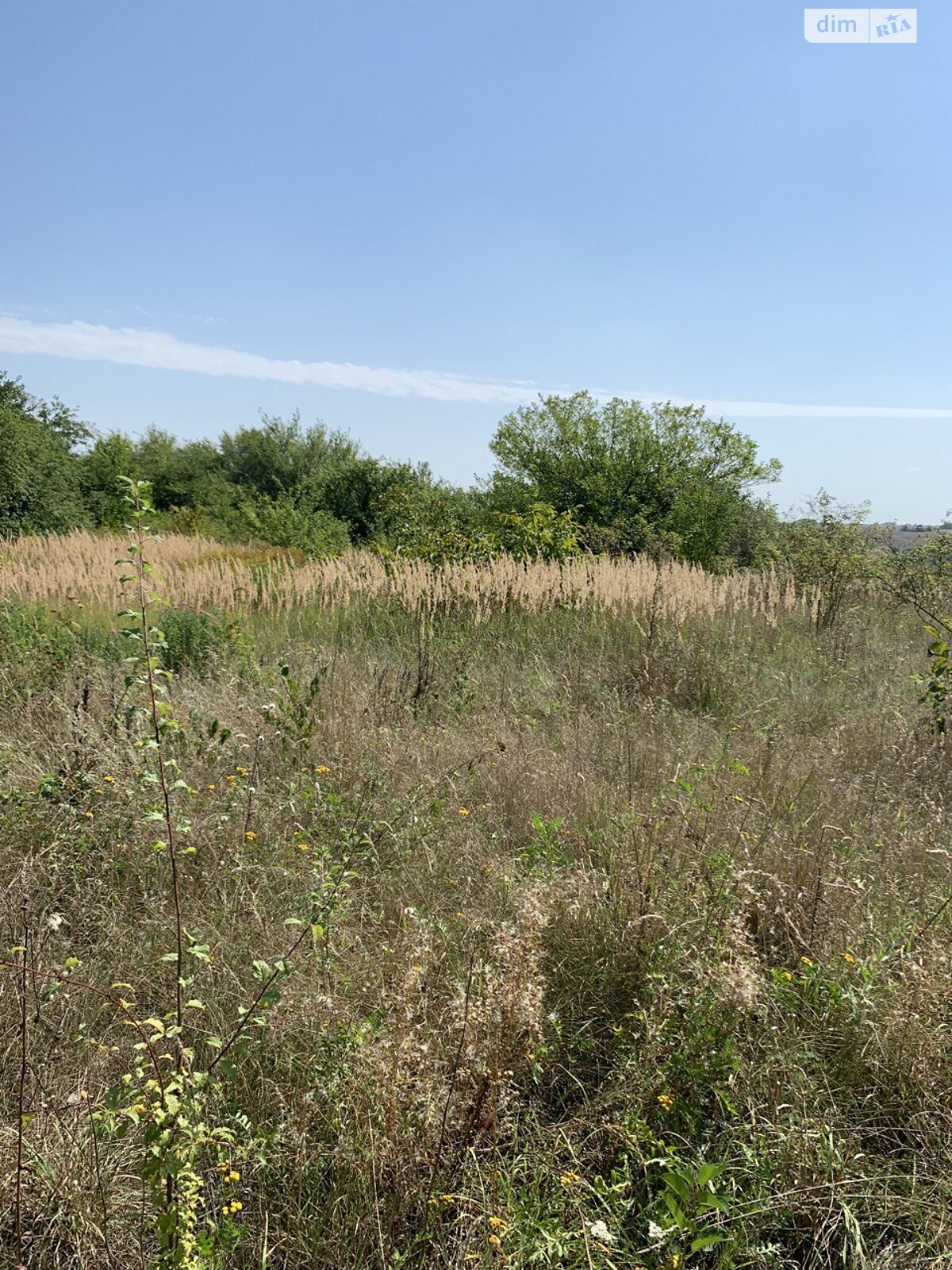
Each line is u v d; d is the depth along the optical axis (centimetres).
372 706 654
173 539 2184
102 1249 223
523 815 482
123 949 338
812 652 985
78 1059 279
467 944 340
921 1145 265
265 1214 229
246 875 390
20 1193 218
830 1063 291
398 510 1777
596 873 379
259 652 827
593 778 523
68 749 488
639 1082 266
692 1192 225
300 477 4194
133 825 419
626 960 330
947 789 547
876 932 345
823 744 608
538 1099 279
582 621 1072
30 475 2223
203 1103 245
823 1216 237
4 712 590
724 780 504
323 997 285
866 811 477
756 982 299
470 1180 238
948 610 1134
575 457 2433
